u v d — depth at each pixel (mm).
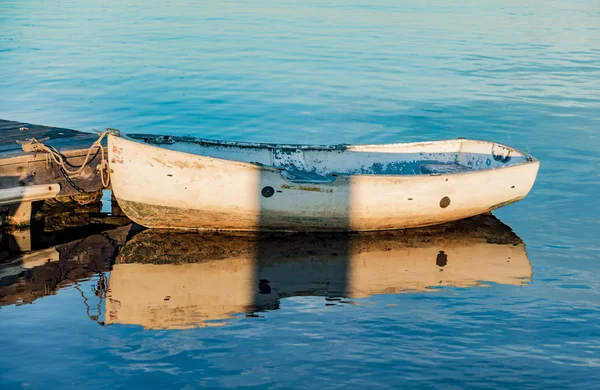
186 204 11406
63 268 10344
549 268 10609
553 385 7570
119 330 8539
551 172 15062
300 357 8008
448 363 7938
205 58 25469
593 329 8742
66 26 31297
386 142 17188
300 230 11844
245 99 20531
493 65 25609
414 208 11812
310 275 10227
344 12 37656
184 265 10523
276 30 31531
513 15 38438
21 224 11539
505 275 10336
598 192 13914
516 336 8562
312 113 19375
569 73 24734
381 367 7832
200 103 20047
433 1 43844
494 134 17859
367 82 22734
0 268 10273
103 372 7648
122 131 17453
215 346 8219
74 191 11922
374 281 10070
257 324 8750
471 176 11875
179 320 8820
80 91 20891
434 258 10953
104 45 27344
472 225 12398
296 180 11398
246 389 7398
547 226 12305
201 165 11148
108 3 39500
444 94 21516
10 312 8914
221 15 35562
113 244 11297
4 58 24766
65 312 8977
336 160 13102
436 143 13336
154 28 31234
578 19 37562
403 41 29672
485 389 7477
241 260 10734
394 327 8719
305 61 25453
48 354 7965
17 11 35719
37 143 11438
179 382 7500
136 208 11531
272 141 17125
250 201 11391
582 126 18531
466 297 9594
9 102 19594
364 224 11820
